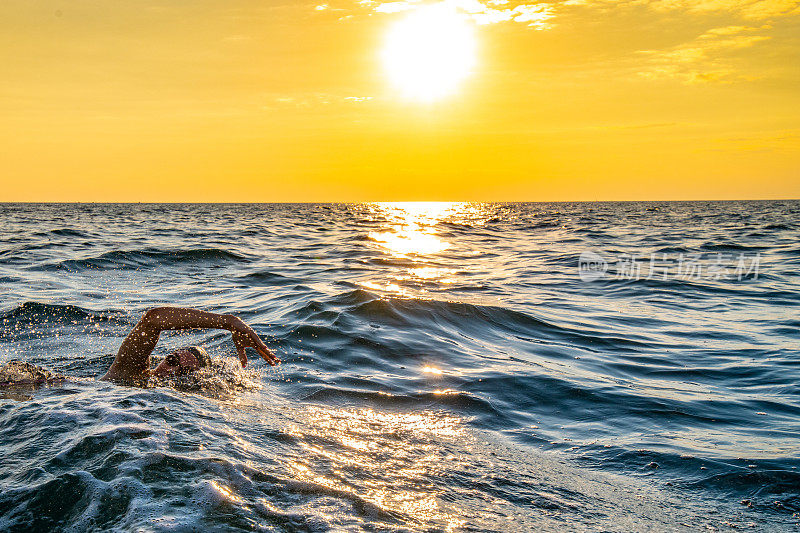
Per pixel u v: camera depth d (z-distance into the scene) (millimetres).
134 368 4434
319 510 2488
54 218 50688
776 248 22203
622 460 3842
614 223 46250
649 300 11383
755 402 5285
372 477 3023
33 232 26906
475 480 3236
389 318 7867
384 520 2510
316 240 26906
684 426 4594
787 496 3332
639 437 4312
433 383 5422
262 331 7004
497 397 5137
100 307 8531
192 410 3619
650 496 3297
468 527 2586
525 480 3336
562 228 39500
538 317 9125
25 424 3162
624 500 3199
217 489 2480
